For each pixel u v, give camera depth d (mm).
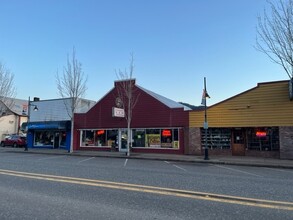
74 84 30578
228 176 12258
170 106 28391
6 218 5809
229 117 24531
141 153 27016
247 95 24094
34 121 37906
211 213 6195
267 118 23156
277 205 6875
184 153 25953
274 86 23172
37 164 15664
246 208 6609
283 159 21844
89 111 31641
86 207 6629
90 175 11484
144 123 28203
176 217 5910
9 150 31359
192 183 9914
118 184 9406
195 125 25781
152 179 10688
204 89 22703
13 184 9328
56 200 7262
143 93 28656
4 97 38531
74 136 32062
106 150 30266
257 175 13242
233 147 24672
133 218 5836
